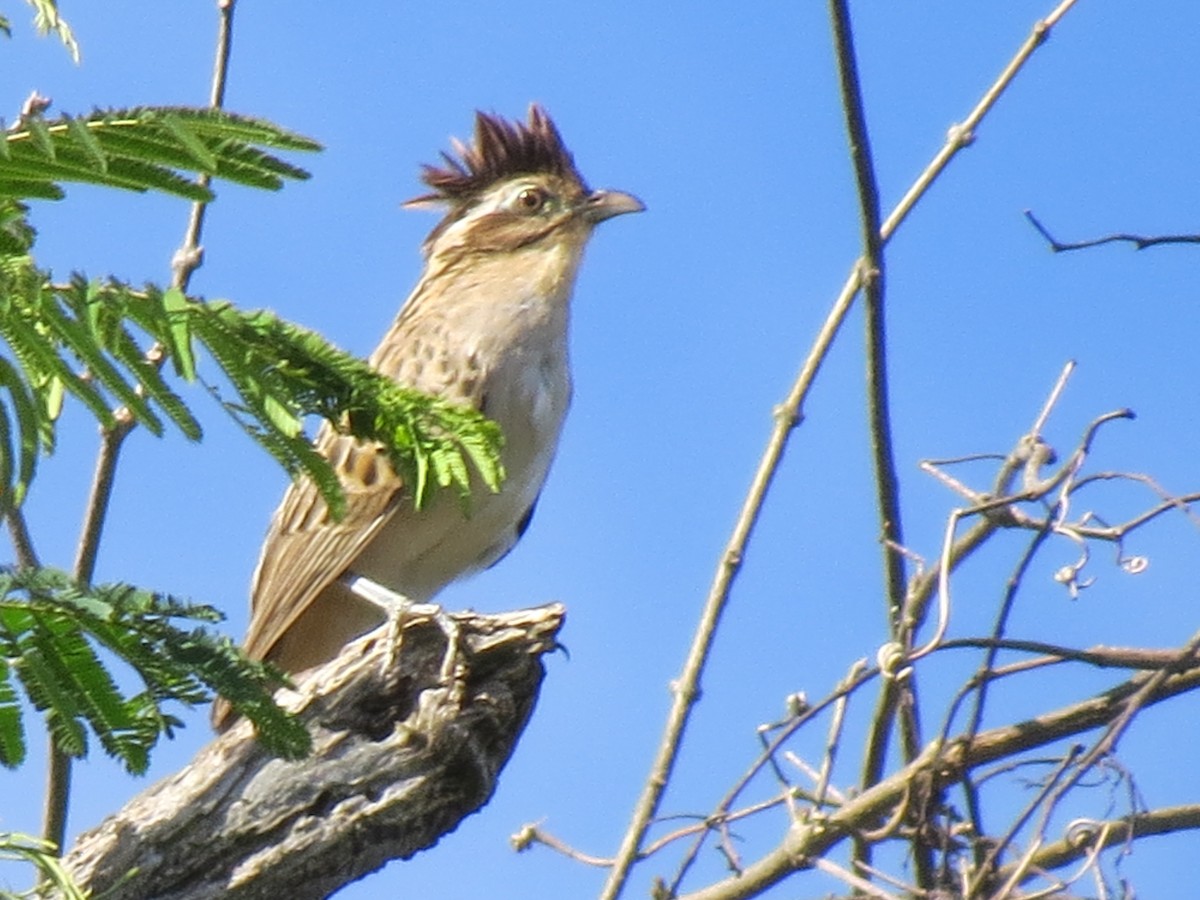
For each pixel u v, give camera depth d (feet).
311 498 46.44
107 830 30.91
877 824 41.65
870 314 42.16
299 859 31.42
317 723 32.09
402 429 25.55
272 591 46.83
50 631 24.12
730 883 40.57
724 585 41.24
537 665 33.53
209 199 22.94
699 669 40.88
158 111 22.38
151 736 24.57
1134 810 38.34
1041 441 41.75
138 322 22.58
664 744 40.52
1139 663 40.37
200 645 24.48
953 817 40.42
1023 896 37.37
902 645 40.16
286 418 23.73
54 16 28.45
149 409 22.71
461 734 32.42
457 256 52.49
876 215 41.93
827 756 41.11
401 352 49.39
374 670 32.55
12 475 23.00
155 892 30.78
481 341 48.78
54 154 22.08
